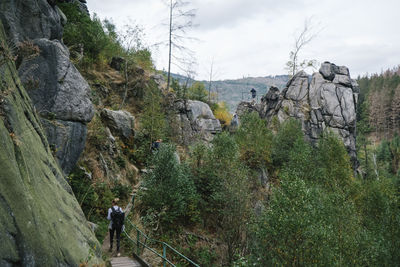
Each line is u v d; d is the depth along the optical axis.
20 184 3.36
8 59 4.28
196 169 17.94
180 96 27.59
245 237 14.69
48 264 3.31
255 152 23.52
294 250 10.17
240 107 41.62
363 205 19.03
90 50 21.56
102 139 13.95
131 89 22.64
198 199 16.08
